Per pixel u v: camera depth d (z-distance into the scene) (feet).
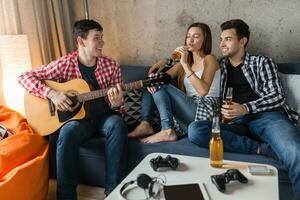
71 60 7.52
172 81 8.18
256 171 5.00
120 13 9.87
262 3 8.46
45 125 7.27
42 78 7.55
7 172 6.29
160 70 8.15
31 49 8.99
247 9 8.61
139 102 8.05
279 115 6.77
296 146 5.69
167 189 4.58
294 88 7.33
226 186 4.68
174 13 9.28
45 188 6.87
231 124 7.05
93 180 7.55
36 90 7.30
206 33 7.77
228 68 7.65
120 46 10.15
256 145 6.34
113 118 7.13
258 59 7.24
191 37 7.73
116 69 7.82
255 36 8.73
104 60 7.73
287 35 8.46
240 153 6.45
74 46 10.42
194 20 9.14
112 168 6.89
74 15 10.39
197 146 6.72
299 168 5.56
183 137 7.38
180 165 5.37
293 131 6.14
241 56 7.47
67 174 6.63
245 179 4.72
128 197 4.60
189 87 7.92
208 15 8.98
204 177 4.95
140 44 9.91
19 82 7.51
